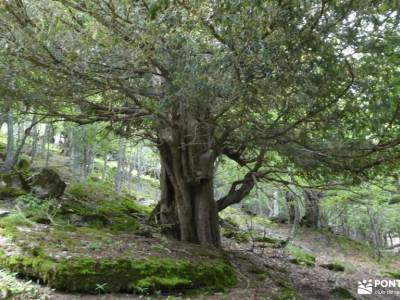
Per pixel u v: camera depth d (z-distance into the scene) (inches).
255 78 231.3
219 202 456.1
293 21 204.7
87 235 339.6
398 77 239.6
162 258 308.8
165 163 438.0
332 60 227.8
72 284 251.0
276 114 315.9
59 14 279.7
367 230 1186.6
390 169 366.3
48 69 301.9
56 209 414.9
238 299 285.3
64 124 649.6
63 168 801.6
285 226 938.1
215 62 224.5
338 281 496.4
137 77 305.9
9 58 289.1
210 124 325.4
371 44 228.7
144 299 259.1
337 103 285.9
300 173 421.7
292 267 517.7
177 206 435.5
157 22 232.2
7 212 373.4
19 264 263.9
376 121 273.6
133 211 577.6
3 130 1162.0
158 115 335.9
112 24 266.1
